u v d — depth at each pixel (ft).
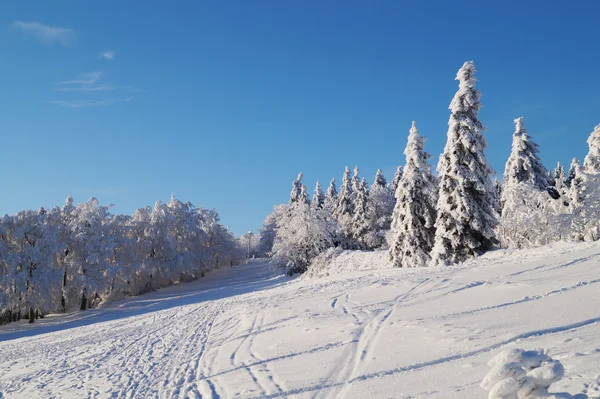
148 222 178.81
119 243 152.15
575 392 14.07
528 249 66.18
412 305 39.70
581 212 81.82
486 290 38.86
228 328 51.08
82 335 69.26
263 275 203.51
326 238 158.40
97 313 124.26
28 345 67.67
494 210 90.07
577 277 35.01
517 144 120.47
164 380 31.94
